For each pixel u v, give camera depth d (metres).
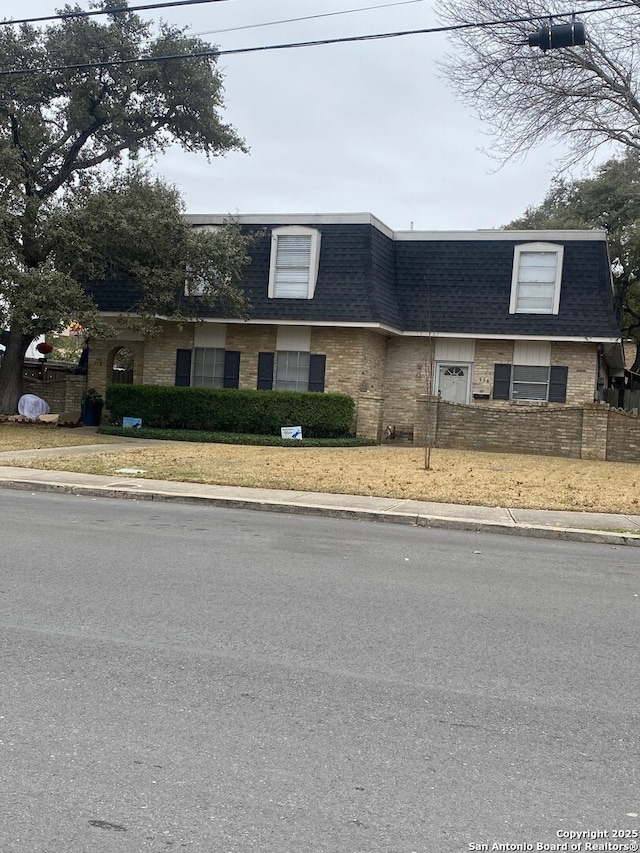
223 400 24.30
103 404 27.09
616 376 37.34
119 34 22.31
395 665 5.47
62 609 6.46
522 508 13.04
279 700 4.79
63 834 3.32
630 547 10.88
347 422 23.98
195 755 4.05
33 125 23.44
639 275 37.41
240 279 24.94
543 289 24.98
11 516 10.86
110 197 22.14
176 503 13.15
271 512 12.62
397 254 26.61
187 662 5.37
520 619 6.75
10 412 26.11
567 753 4.23
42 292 20.73
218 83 24.33
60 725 4.34
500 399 25.53
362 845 3.31
